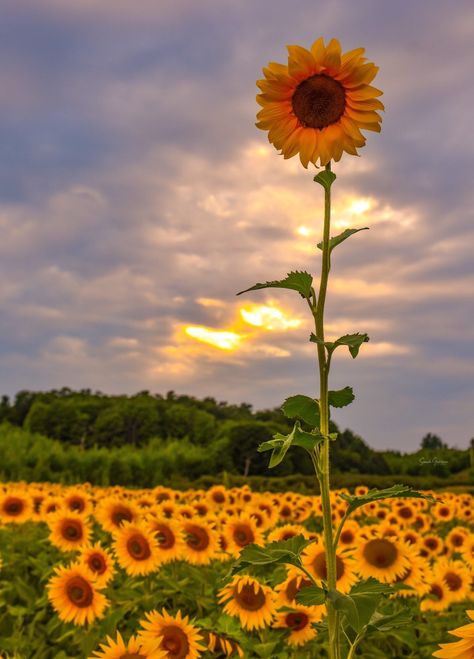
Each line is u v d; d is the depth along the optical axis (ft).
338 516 31.45
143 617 15.97
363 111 8.32
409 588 15.74
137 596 16.83
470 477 87.35
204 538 18.78
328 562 7.86
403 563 16.55
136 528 17.48
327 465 7.95
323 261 8.14
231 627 14.20
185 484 84.12
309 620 14.47
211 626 14.37
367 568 16.51
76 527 21.67
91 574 15.21
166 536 18.06
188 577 18.02
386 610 15.33
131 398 169.58
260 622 14.42
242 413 201.67
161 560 17.52
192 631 10.90
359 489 34.06
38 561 21.34
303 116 8.51
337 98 8.36
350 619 7.11
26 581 20.77
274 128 8.77
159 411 159.63
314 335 7.85
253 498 35.32
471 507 38.01
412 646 14.79
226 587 14.92
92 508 25.99
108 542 24.67
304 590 7.73
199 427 157.28
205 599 16.35
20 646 15.44
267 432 109.91
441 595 17.52
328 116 8.44
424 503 37.70
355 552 16.84
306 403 8.13
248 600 14.66
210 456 109.19
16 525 27.50
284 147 8.79
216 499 33.76
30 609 17.83
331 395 8.17
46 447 94.94
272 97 8.55
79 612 14.99
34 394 184.03
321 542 15.21
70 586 15.15
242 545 19.92
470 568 19.85
